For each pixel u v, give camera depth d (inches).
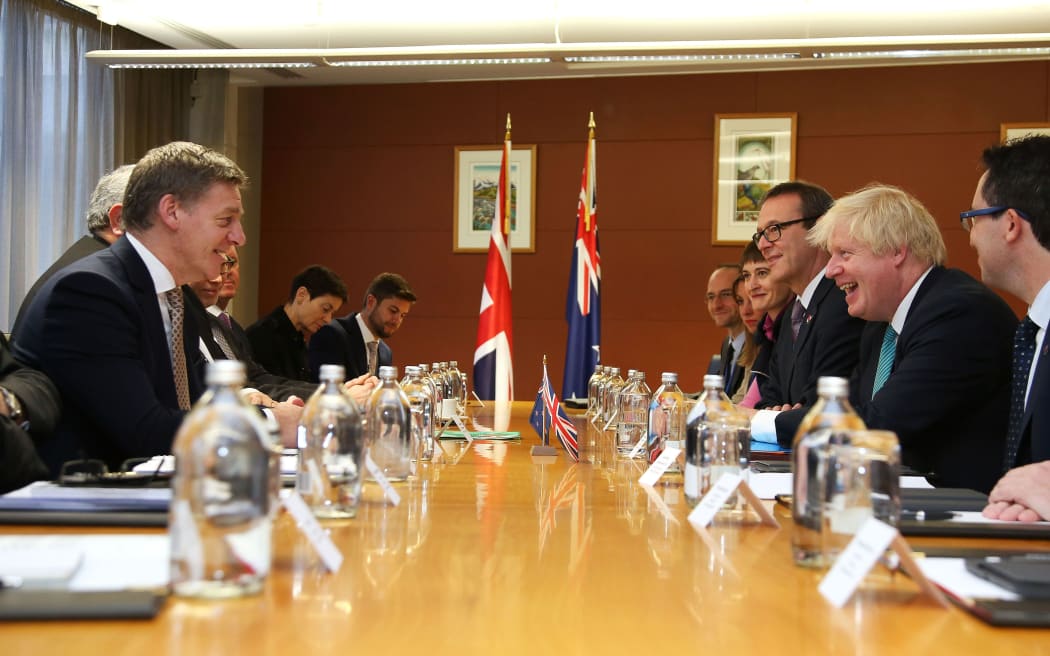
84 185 282.8
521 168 343.0
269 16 294.4
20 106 258.8
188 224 102.8
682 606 42.7
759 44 214.5
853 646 36.7
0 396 78.4
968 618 40.7
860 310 112.9
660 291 335.9
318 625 38.2
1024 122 313.9
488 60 227.5
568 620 40.1
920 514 64.1
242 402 44.1
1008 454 88.6
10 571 41.2
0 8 252.8
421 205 349.7
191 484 41.7
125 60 233.9
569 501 75.4
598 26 301.9
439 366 159.8
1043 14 279.6
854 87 323.9
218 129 326.3
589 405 190.5
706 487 71.5
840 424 51.0
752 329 190.1
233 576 41.9
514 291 343.6
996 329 101.5
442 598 43.4
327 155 353.7
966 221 96.2
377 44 318.0
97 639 35.3
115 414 92.2
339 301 219.3
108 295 94.4
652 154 335.9
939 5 276.4
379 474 73.4
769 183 328.5
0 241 253.4
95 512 57.1
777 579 48.2
